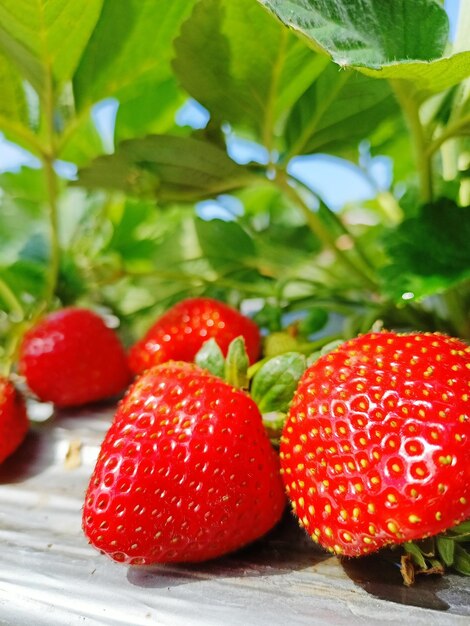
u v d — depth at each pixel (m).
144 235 0.17
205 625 0.08
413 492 0.07
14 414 0.12
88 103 0.12
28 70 0.11
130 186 0.13
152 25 0.11
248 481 0.08
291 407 0.08
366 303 0.14
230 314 0.13
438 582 0.08
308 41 0.07
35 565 0.09
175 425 0.08
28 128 0.13
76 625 0.08
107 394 0.15
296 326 0.14
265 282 0.15
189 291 0.16
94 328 0.14
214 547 0.08
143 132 0.15
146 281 0.17
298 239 0.15
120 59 0.12
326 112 0.11
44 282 0.16
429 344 0.08
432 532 0.07
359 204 0.18
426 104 0.11
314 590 0.08
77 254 0.16
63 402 0.14
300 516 0.08
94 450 0.12
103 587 0.08
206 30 0.10
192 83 0.11
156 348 0.13
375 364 0.08
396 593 0.08
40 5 0.10
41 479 0.12
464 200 0.12
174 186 0.12
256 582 0.08
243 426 0.08
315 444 0.08
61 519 0.10
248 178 0.12
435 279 0.10
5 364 0.14
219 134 0.11
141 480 0.08
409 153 0.14
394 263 0.10
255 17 0.09
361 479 0.07
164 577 0.08
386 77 0.08
